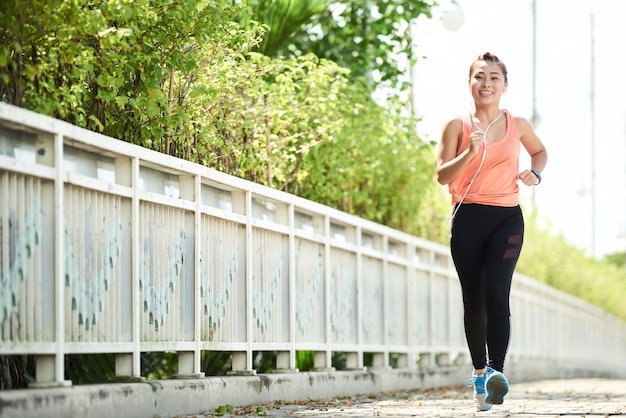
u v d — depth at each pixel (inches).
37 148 255.9
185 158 358.6
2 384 281.0
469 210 310.5
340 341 454.9
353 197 532.7
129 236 292.7
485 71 312.2
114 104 326.3
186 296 325.1
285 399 382.3
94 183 273.1
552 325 959.6
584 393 483.5
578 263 1327.5
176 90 356.5
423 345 565.3
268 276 387.2
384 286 510.0
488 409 327.6
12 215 242.7
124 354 292.2
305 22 530.9
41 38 275.6
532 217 1134.4
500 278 305.4
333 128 442.3
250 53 407.2
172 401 298.5
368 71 690.8
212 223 344.8
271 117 428.5
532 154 327.0
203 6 314.2
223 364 459.5
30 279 248.4
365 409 347.6
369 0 684.7
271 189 384.8
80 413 252.1
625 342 1578.5
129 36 303.4
